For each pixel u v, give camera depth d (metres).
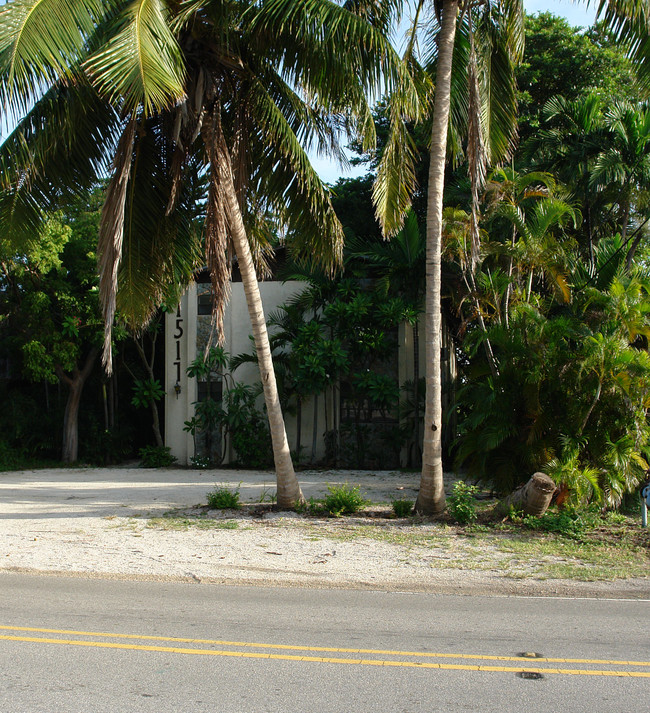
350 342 21.64
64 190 11.66
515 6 11.61
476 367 13.43
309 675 4.98
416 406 21.31
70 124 10.91
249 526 11.27
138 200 12.07
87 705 4.40
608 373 12.02
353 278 22.16
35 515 12.72
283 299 22.81
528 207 16.20
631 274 15.01
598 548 9.73
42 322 22.97
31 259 20.83
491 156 13.16
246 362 22.73
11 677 4.91
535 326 12.77
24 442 24.70
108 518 12.26
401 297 21.45
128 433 25.83
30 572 8.63
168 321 23.62
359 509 12.41
